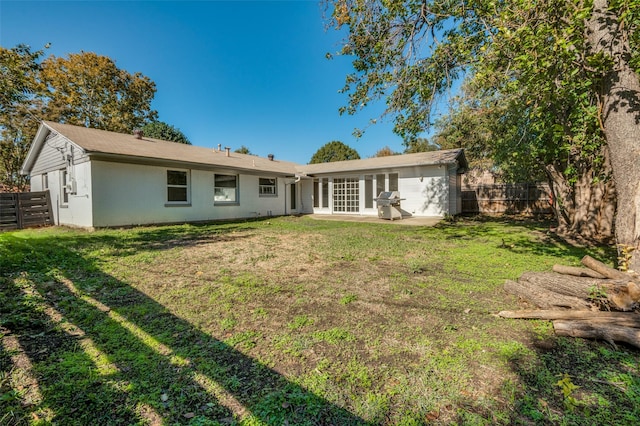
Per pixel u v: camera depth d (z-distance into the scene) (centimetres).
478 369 188
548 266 436
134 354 205
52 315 270
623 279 261
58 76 1947
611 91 311
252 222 1132
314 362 197
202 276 398
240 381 176
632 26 294
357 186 1468
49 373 181
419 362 196
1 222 984
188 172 1095
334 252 555
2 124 1508
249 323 256
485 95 686
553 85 340
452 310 283
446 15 543
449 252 546
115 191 902
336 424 143
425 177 1302
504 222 1098
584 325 224
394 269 434
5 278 372
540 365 191
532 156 714
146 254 525
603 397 160
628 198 305
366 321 260
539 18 321
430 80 618
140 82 2386
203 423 143
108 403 156
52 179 1087
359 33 634
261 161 1598
